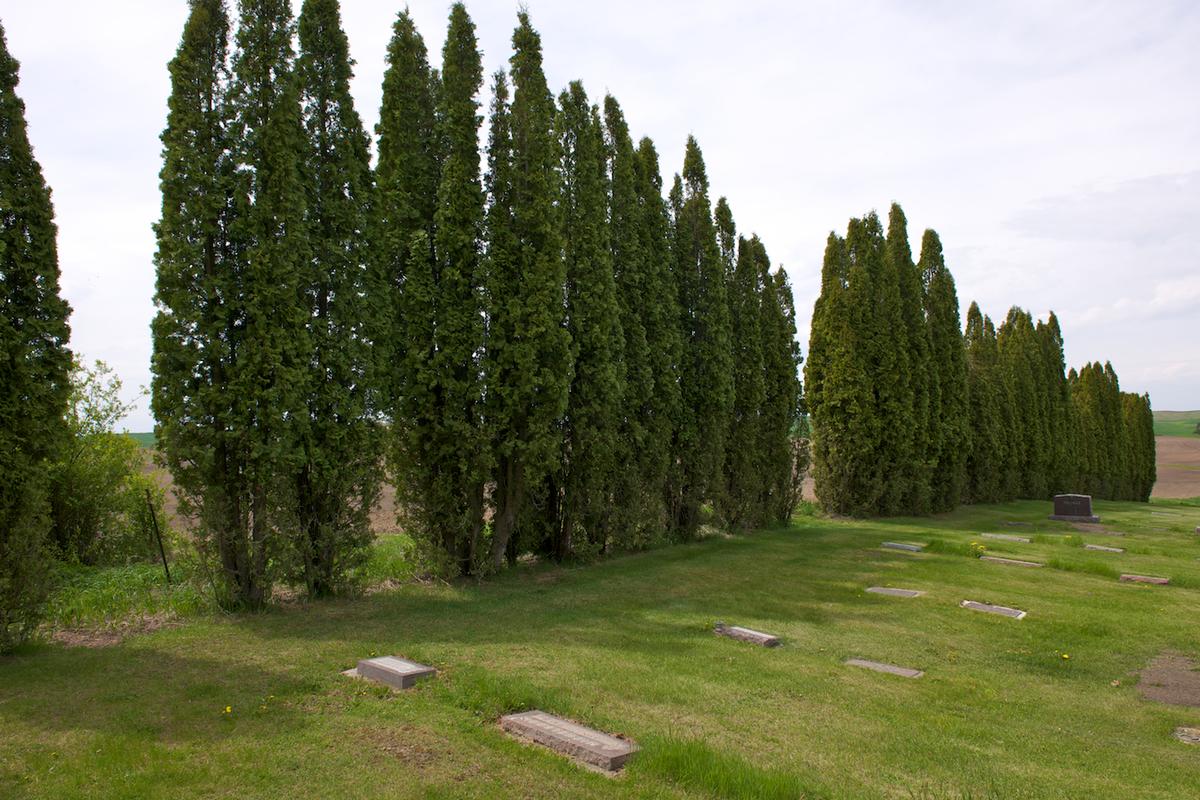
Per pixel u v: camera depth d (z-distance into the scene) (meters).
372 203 11.39
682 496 17.91
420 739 5.66
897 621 10.55
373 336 11.24
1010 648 9.35
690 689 7.11
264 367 9.57
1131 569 15.08
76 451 15.22
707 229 18.81
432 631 9.03
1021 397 37.81
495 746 5.56
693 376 18.12
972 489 32.78
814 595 12.17
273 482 9.80
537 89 12.91
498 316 12.36
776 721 6.40
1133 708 7.31
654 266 16.88
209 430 9.28
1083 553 17.48
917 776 5.40
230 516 9.77
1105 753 6.10
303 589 10.98
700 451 18.09
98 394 16.02
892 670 8.26
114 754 5.28
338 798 4.70
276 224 9.95
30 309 7.90
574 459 14.21
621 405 15.13
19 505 7.91
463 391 12.03
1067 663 8.77
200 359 9.39
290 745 5.51
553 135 13.24
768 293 22.03
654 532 16.31
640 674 7.50
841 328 25.20
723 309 18.78
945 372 29.27
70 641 8.35
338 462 10.70
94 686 6.81
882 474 25.45
